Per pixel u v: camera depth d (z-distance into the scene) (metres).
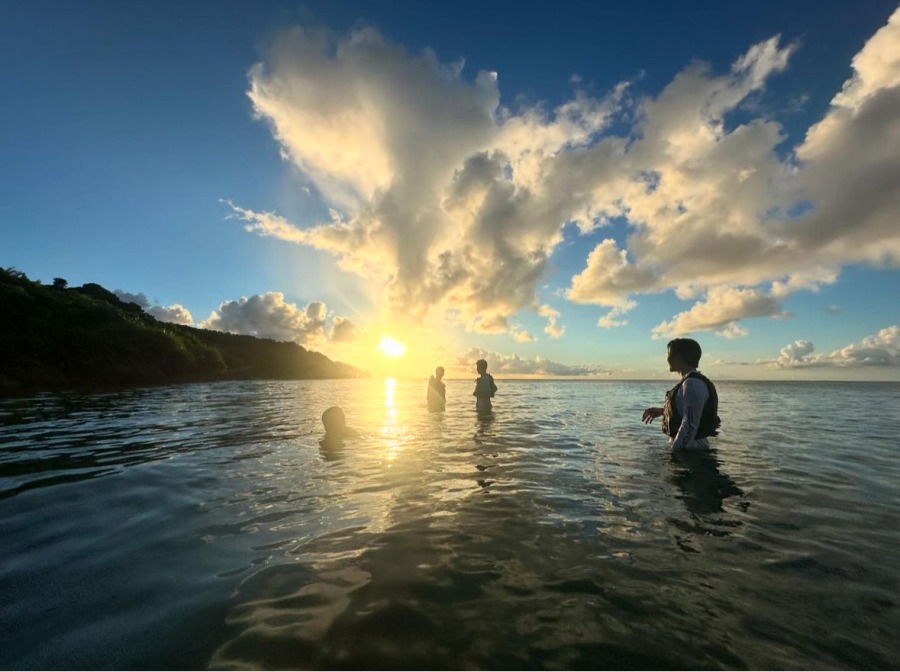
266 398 19.06
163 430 8.40
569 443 6.95
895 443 7.02
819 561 2.74
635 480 4.66
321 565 2.68
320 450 6.35
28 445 6.71
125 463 5.43
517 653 1.86
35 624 2.07
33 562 2.73
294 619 2.10
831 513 3.64
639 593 2.35
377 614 2.14
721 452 6.17
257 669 1.75
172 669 1.76
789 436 7.83
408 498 4.03
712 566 2.67
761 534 3.18
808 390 36.72
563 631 2.01
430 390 12.84
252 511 3.67
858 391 33.66
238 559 2.77
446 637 1.96
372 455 5.98
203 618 2.11
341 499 3.99
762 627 2.04
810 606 2.22
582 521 3.44
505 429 8.67
